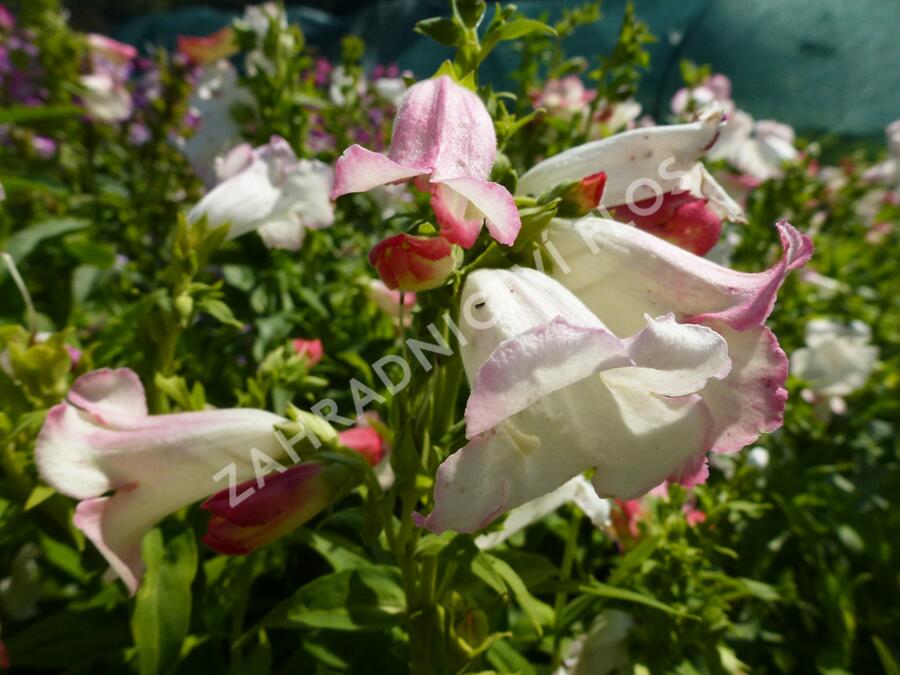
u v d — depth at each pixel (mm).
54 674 177
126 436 115
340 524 184
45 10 424
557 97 287
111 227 342
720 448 100
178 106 394
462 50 115
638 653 159
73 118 398
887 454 302
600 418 95
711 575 168
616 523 177
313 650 145
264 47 253
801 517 222
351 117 359
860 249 417
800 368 281
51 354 144
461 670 122
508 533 148
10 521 143
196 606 157
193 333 216
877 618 223
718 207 134
